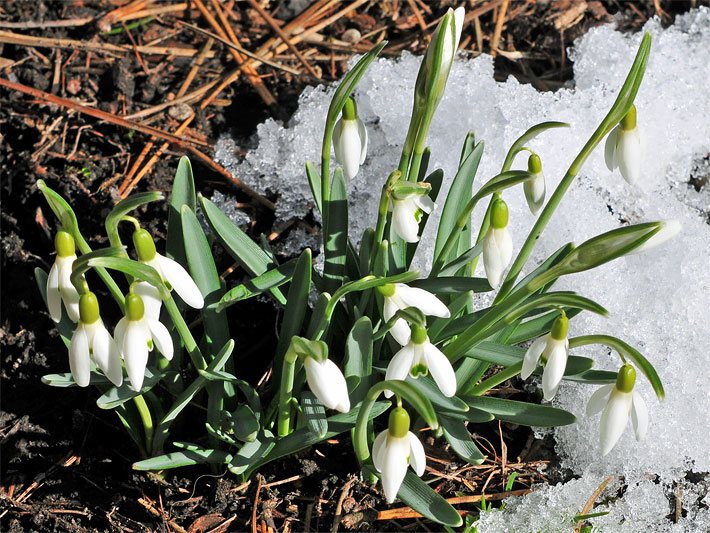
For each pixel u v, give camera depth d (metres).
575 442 0.60
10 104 0.72
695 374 0.60
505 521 0.57
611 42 0.73
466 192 0.58
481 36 0.79
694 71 0.72
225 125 0.72
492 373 0.62
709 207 0.68
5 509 0.57
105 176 0.69
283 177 0.69
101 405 0.53
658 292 0.63
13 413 0.61
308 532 0.57
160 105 0.72
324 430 0.53
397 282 0.50
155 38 0.77
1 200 0.68
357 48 0.77
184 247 0.57
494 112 0.69
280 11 0.80
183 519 0.57
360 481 0.58
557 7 0.81
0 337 0.63
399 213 0.50
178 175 0.56
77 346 0.48
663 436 0.59
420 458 0.48
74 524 0.57
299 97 0.71
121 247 0.47
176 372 0.56
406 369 0.49
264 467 0.59
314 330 0.54
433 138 0.68
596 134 0.50
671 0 0.81
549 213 0.52
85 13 0.77
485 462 0.60
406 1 0.81
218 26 0.77
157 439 0.57
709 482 0.59
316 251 0.67
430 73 0.50
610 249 0.48
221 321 0.57
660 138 0.69
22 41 0.74
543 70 0.77
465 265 0.59
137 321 0.48
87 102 0.72
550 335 0.48
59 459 0.59
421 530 0.57
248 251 0.57
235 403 0.58
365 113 0.71
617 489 0.59
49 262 0.66
